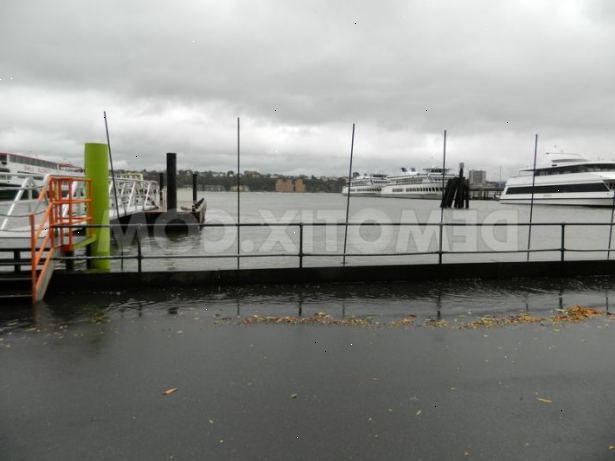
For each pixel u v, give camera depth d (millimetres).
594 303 8633
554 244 28922
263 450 3785
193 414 4328
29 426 4102
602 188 73812
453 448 3850
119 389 4828
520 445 3900
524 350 6105
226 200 157500
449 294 9188
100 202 10586
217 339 6395
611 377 5266
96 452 3734
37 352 5832
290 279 9930
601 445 3910
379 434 4039
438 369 5449
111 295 8852
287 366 5477
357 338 6508
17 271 8961
